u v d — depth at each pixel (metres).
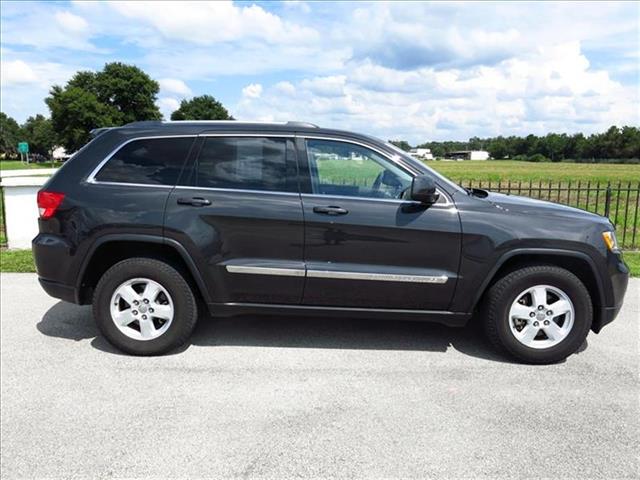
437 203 4.00
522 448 2.93
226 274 4.01
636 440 3.03
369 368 3.97
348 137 4.11
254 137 4.09
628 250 8.90
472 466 2.77
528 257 4.09
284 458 2.82
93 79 82.50
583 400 3.49
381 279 3.96
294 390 3.60
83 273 4.08
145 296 4.10
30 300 5.65
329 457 2.83
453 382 3.74
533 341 4.06
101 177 4.10
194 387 3.63
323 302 4.08
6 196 8.21
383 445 2.95
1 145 130.00
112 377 3.78
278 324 4.92
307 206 3.96
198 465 2.76
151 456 2.84
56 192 4.08
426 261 3.98
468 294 4.02
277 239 3.98
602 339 4.64
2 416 3.23
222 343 4.45
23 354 4.18
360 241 3.96
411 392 3.58
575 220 4.04
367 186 4.08
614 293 4.06
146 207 3.98
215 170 4.07
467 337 4.65
